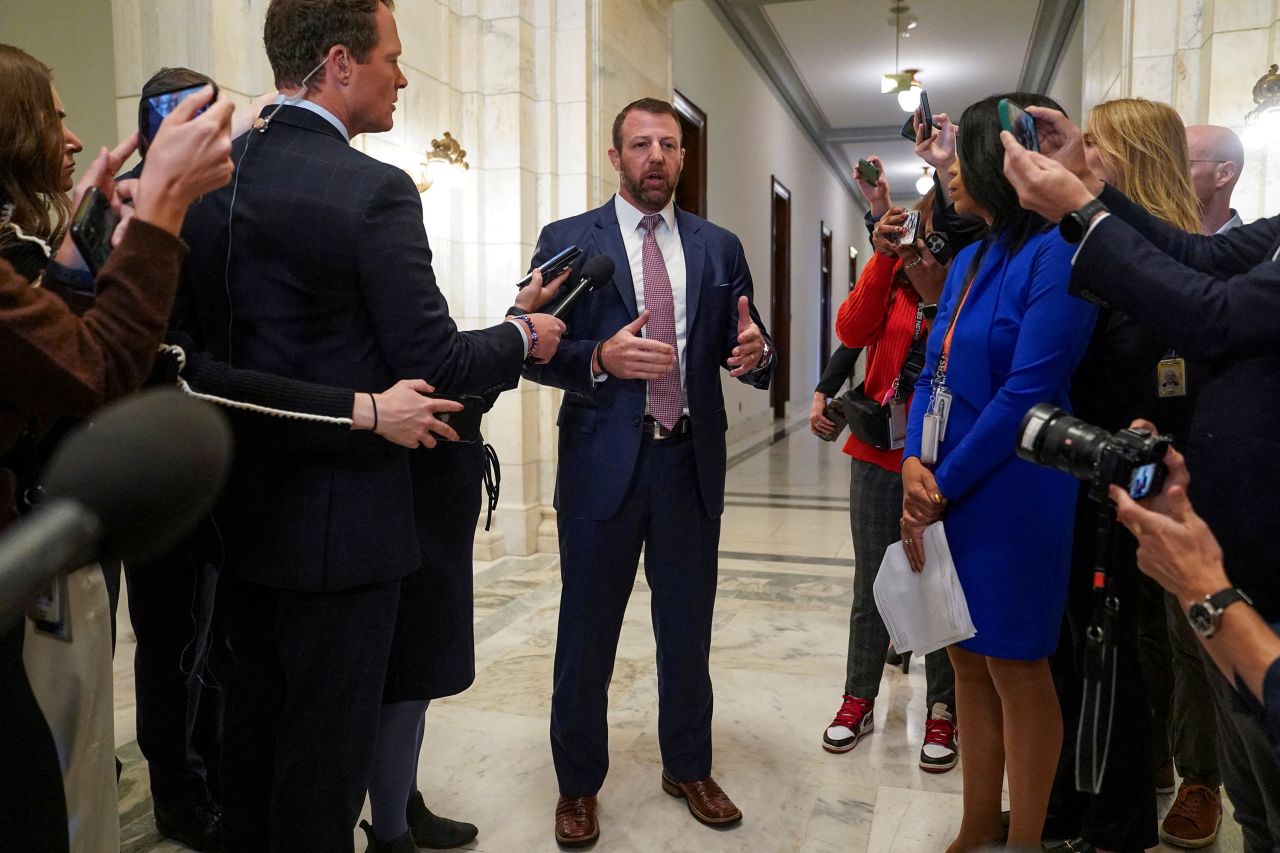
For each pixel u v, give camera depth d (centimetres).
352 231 155
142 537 51
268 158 159
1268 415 136
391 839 213
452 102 539
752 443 1114
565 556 241
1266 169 423
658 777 273
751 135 1138
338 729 164
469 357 169
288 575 159
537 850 235
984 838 207
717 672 360
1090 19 598
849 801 259
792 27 1092
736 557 548
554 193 575
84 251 125
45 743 112
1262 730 123
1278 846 140
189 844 235
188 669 204
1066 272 177
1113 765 211
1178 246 168
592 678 239
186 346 156
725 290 245
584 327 239
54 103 154
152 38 403
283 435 156
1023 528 185
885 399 278
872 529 292
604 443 235
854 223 2236
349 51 164
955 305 205
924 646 195
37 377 109
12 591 44
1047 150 173
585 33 565
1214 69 438
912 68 1271
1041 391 178
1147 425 117
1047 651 188
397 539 166
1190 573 104
